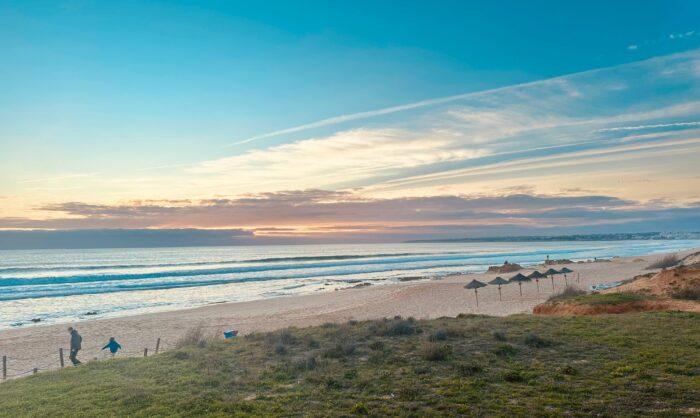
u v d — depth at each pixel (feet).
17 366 73.26
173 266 339.57
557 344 45.24
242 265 355.15
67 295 174.29
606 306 71.92
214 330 99.91
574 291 99.86
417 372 37.86
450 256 494.59
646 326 51.34
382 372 38.19
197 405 31.83
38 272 275.39
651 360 38.14
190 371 42.24
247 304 144.25
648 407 28.27
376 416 28.81
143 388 36.86
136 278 239.09
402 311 118.32
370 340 51.52
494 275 224.33
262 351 49.42
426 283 190.90
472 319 65.72
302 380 37.42
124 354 80.28
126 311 139.33
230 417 29.50
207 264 370.53
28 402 35.19
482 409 29.12
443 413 28.76
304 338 55.42
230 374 40.42
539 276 139.95
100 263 380.17
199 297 171.22
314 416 29.14
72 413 31.89
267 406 31.35
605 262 273.13
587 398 30.37
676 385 31.94
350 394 33.22
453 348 45.34
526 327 54.13
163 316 121.08
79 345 70.18
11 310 140.46
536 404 29.58
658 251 481.05
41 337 96.53
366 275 263.70
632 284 94.63
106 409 32.30
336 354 44.86
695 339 44.62
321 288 200.64
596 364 38.04
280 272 285.23
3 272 274.77
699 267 88.69
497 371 37.22
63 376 43.73
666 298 74.64
